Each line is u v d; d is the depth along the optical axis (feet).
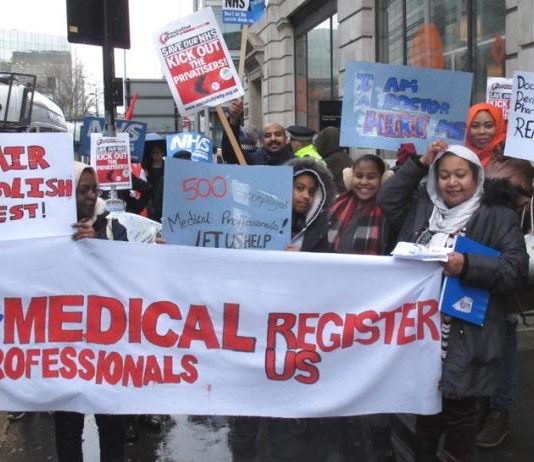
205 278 10.52
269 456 12.85
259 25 68.85
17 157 10.26
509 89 16.61
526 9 23.93
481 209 10.25
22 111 30.60
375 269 10.41
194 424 15.01
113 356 10.59
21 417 15.52
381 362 10.48
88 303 10.55
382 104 12.83
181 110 15.49
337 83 49.37
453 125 12.91
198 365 10.61
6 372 10.54
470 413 10.58
